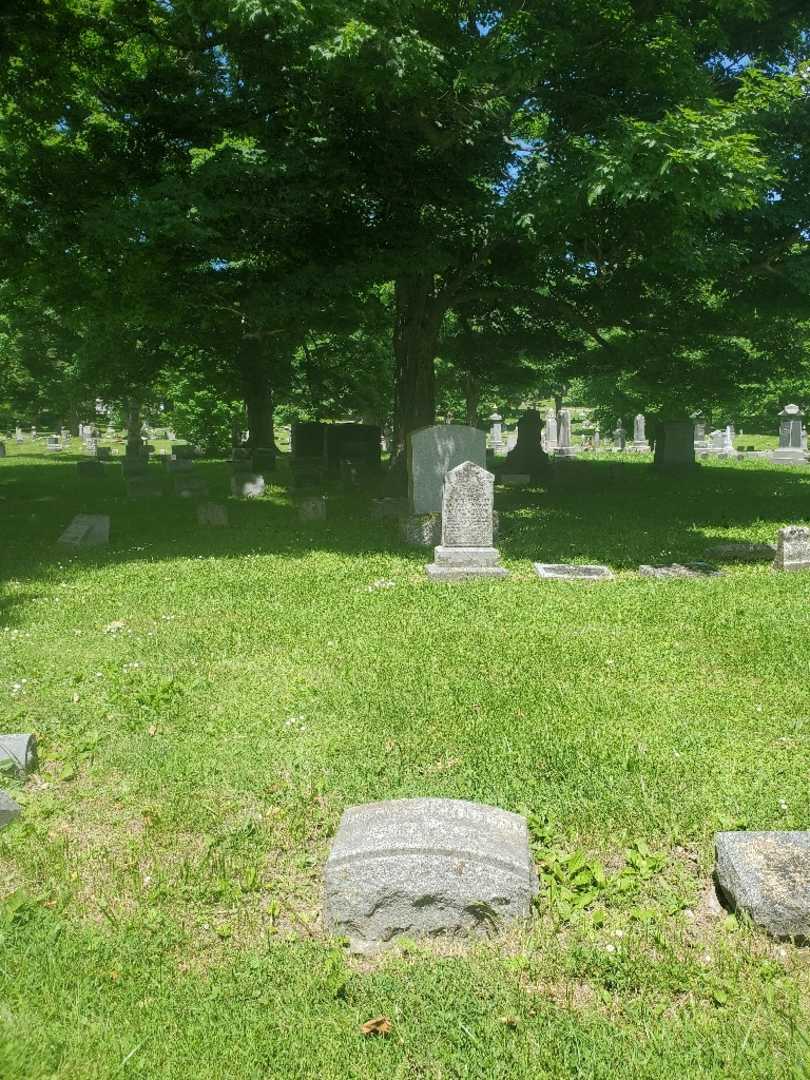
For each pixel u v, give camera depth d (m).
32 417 57.16
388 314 22.58
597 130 14.43
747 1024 3.19
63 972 3.48
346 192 15.41
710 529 15.67
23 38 14.41
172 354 29.89
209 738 5.86
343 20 11.84
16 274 16.45
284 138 15.38
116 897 4.05
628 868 4.21
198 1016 3.25
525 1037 3.13
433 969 3.54
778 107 14.37
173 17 14.87
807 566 11.91
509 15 13.17
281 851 4.47
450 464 15.34
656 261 15.80
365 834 3.95
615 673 7.13
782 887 3.74
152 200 13.34
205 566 12.16
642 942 3.71
